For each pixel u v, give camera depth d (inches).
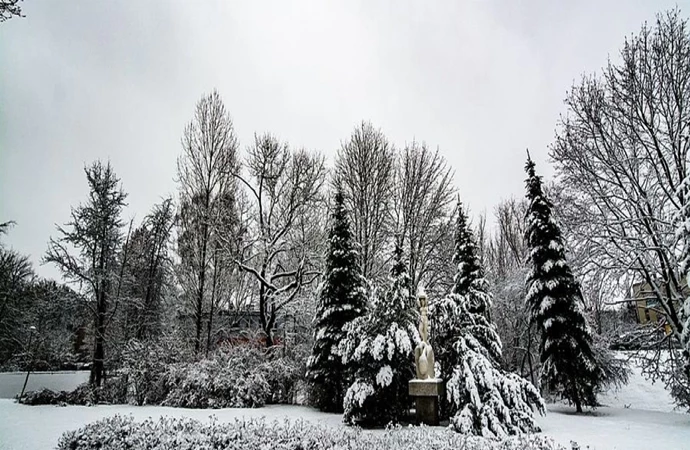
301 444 237.6
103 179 729.0
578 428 378.6
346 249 564.1
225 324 857.5
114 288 721.0
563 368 535.2
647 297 534.9
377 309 441.4
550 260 573.3
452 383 377.7
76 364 984.3
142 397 578.9
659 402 698.8
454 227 902.4
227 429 271.1
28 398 578.9
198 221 806.5
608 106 544.7
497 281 868.6
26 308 781.9
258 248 813.9
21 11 300.0
